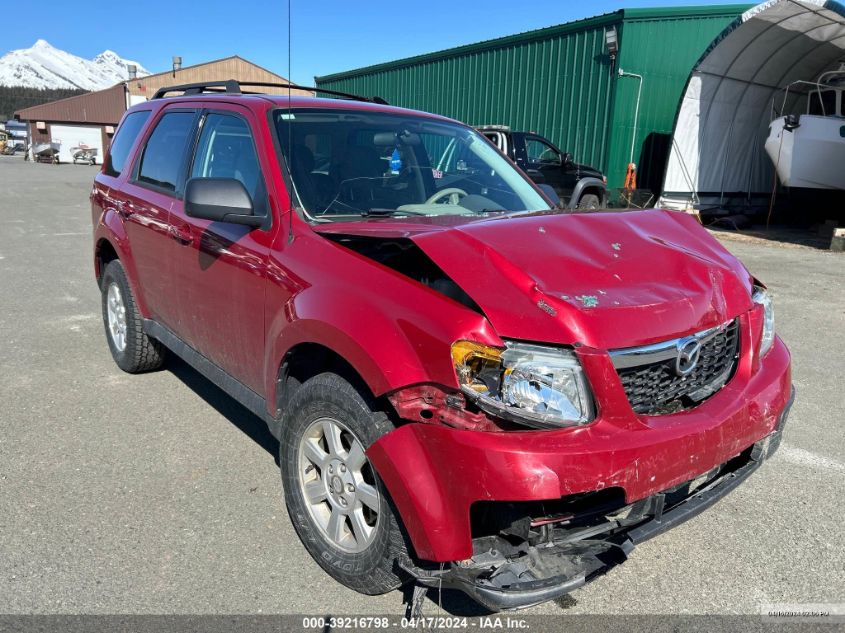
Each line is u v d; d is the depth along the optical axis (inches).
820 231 588.7
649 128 650.8
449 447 82.5
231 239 127.5
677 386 96.0
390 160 141.6
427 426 84.7
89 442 152.9
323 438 107.0
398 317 90.4
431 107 882.8
